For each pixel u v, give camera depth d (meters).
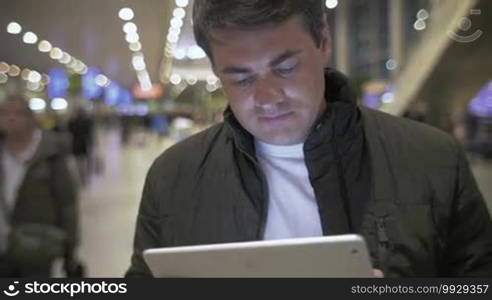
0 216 2.51
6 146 2.62
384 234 0.94
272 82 0.90
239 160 1.04
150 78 31.94
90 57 19.80
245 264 0.75
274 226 1.00
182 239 1.04
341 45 13.82
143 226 1.13
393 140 1.02
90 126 10.48
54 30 13.52
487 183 6.69
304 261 0.73
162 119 25.05
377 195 0.97
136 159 14.32
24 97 2.68
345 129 0.98
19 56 19.62
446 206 0.98
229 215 1.01
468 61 9.43
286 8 0.85
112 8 10.78
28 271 2.57
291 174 1.02
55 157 2.69
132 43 15.66
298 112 0.93
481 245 1.02
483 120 9.65
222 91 1.04
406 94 10.77
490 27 8.52
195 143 1.12
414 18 12.22
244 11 0.84
